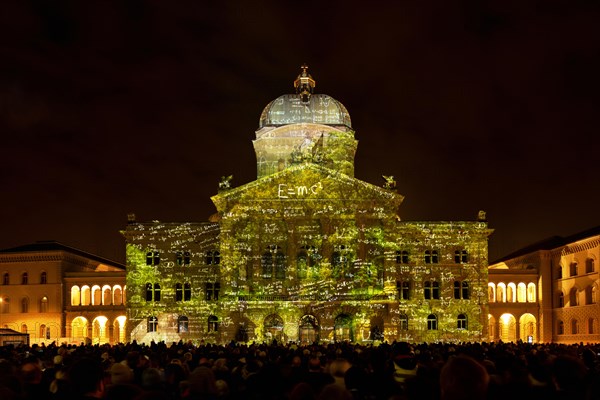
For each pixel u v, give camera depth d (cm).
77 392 1238
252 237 9419
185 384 1669
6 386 1345
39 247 10950
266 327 9319
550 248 10519
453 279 9894
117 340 10594
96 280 10762
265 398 1484
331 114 10575
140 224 9950
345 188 9394
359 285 9281
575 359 1183
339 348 4141
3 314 10700
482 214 10019
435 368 1650
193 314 9806
